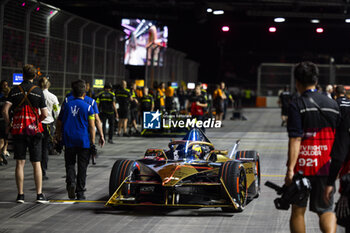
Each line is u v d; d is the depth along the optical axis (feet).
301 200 25.31
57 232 33.60
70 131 42.01
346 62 369.91
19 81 76.18
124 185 40.04
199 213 39.34
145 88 105.70
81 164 42.70
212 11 130.41
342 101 46.19
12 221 36.65
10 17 82.84
